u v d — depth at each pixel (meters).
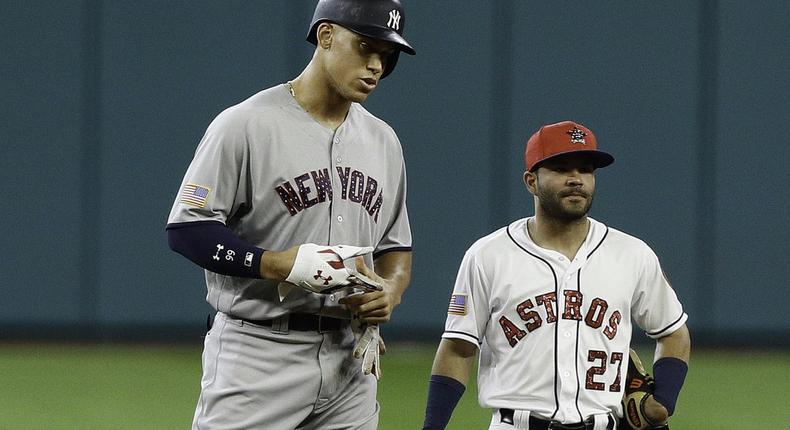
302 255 12.98
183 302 41.78
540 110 42.44
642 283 15.03
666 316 15.18
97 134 41.59
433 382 15.09
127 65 41.69
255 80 42.22
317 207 13.73
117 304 41.66
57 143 41.53
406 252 15.16
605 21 42.50
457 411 29.86
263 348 13.77
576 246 14.98
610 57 42.50
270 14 42.16
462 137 42.28
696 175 42.69
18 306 41.50
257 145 13.54
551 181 14.52
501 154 42.38
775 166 42.72
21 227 41.47
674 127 42.66
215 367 14.00
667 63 42.62
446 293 42.09
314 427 14.35
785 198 42.69
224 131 13.53
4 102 41.41
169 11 41.84
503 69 42.38
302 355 13.78
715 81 42.72
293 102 13.86
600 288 14.66
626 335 14.80
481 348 15.29
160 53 41.81
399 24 13.34
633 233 42.62
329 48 13.47
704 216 42.72
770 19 42.69
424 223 42.16
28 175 41.47
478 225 42.28
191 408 29.80
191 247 13.33
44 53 41.50
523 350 14.59
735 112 42.72
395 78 42.19
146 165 41.72
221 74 42.06
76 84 41.59
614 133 42.59
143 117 41.75
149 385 33.25
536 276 14.68
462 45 42.25
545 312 14.56
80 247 41.59
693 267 42.69
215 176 13.43
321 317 13.76
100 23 41.59
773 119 42.66
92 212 41.56
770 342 42.81
